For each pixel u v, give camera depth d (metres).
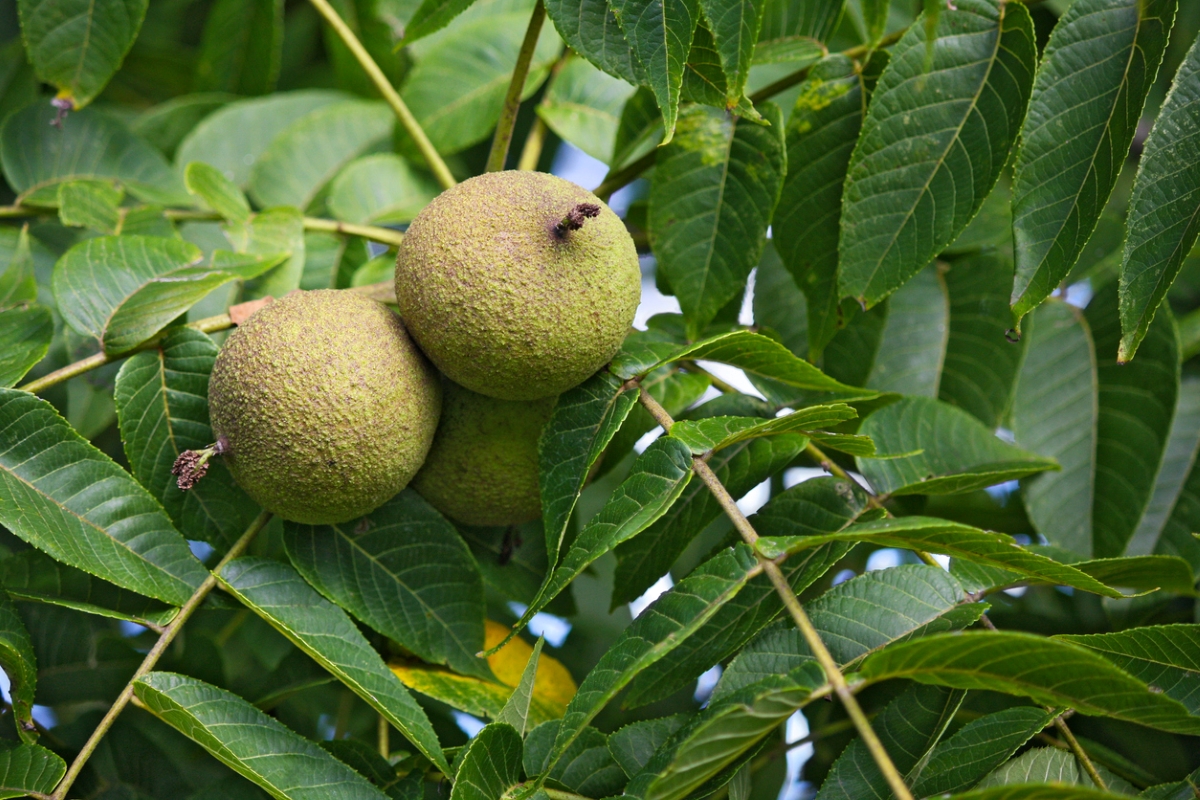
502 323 0.84
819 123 0.89
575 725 0.81
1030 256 0.85
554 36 0.98
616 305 0.85
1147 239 0.84
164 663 0.90
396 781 0.86
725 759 0.80
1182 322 0.96
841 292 0.87
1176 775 0.89
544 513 0.85
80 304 0.87
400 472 0.86
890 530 0.81
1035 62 0.86
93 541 0.85
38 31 0.92
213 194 0.93
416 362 0.86
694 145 0.90
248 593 0.86
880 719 0.84
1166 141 0.84
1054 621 0.95
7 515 0.84
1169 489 0.95
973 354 0.94
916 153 0.87
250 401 0.84
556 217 0.84
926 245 0.87
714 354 0.87
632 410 0.89
